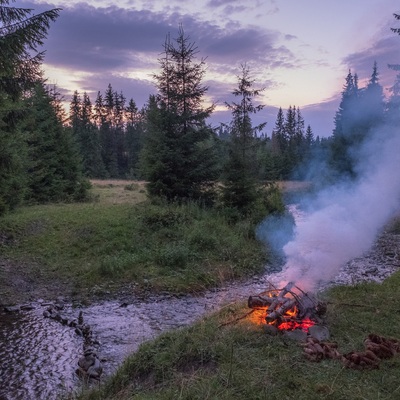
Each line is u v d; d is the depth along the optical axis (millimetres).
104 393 5316
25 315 9469
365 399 4117
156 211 16422
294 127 77688
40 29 10516
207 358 5332
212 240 14445
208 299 10664
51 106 26344
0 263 12609
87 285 11625
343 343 5750
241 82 18125
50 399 5691
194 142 19250
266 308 7000
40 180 24078
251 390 4383
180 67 19188
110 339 7934
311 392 4309
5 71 10992
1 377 6355
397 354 5227
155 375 5258
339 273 12172
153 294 11055
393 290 8844
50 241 14547
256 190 19156
